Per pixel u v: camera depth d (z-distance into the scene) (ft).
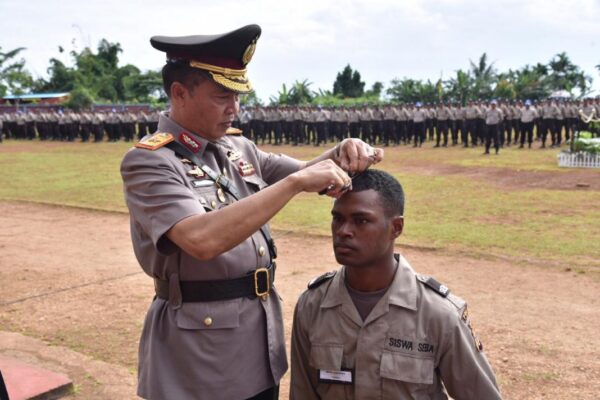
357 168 7.13
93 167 63.62
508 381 13.21
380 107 88.99
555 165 54.70
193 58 6.64
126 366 14.26
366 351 6.77
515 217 31.89
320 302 7.17
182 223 6.17
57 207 38.99
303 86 165.68
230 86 6.72
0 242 28.81
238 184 7.59
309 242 27.45
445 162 60.39
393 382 6.71
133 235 7.27
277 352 7.43
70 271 23.27
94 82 177.27
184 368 6.97
